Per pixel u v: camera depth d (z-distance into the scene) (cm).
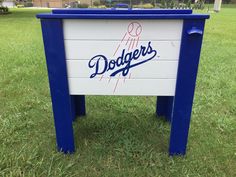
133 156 186
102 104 267
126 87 168
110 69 163
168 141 205
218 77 342
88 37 156
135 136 210
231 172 173
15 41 589
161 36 154
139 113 250
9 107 256
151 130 220
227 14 1630
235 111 254
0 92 289
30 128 221
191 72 163
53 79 167
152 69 162
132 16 147
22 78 331
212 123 232
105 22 151
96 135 212
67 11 165
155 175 170
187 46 156
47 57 162
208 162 181
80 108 239
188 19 149
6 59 414
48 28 154
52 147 195
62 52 159
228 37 677
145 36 154
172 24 151
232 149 195
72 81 168
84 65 163
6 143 199
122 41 156
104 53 159
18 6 3309
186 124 179
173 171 172
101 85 168
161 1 1316
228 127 224
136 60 160
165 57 159
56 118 180
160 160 183
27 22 1054
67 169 173
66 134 185
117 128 222
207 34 725
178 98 170
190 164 179
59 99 173
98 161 182
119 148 194
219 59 431
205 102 272
